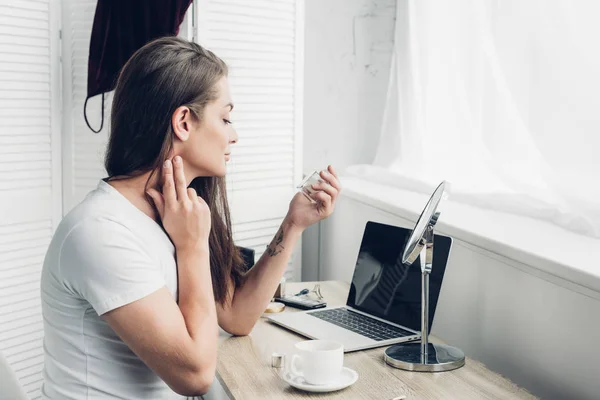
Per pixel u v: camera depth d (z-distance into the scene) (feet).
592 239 5.88
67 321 4.10
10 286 8.21
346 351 5.26
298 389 4.56
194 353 4.00
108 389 4.13
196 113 4.28
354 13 9.71
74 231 3.97
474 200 7.52
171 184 4.22
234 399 4.42
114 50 8.13
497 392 4.56
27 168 8.32
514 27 7.14
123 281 3.89
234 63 8.41
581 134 6.39
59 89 8.52
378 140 10.03
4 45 7.95
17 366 8.34
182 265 4.25
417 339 5.54
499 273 5.86
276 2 8.66
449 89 8.26
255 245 8.88
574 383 5.14
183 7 7.93
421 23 8.64
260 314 5.55
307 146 9.80
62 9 8.44
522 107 7.11
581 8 6.37
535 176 7.00
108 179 4.32
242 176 8.64
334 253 9.11
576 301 5.08
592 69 6.28
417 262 5.85
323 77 9.72
